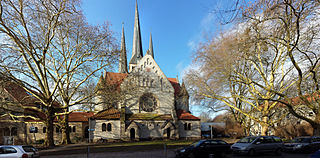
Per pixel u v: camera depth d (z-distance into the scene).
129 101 46.91
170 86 50.81
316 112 21.92
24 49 27.38
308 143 18.88
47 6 25.72
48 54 31.75
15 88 30.28
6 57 25.45
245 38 18.66
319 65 21.86
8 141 42.38
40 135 44.81
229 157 17.09
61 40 31.70
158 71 50.75
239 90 32.31
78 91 31.31
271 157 16.84
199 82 28.34
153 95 49.09
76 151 22.48
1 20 23.23
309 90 25.22
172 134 46.12
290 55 18.88
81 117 49.91
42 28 28.16
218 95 28.66
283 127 39.31
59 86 33.69
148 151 20.77
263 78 27.98
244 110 34.28
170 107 49.72
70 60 31.86
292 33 19.64
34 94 28.66
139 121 45.12
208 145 17.61
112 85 32.56
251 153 17.25
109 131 42.84
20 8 24.39
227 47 20.80
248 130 34.22
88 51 31.92
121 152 20.56
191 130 49.31
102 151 21.61
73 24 29.62
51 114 29.52
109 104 33.88
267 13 14.49
